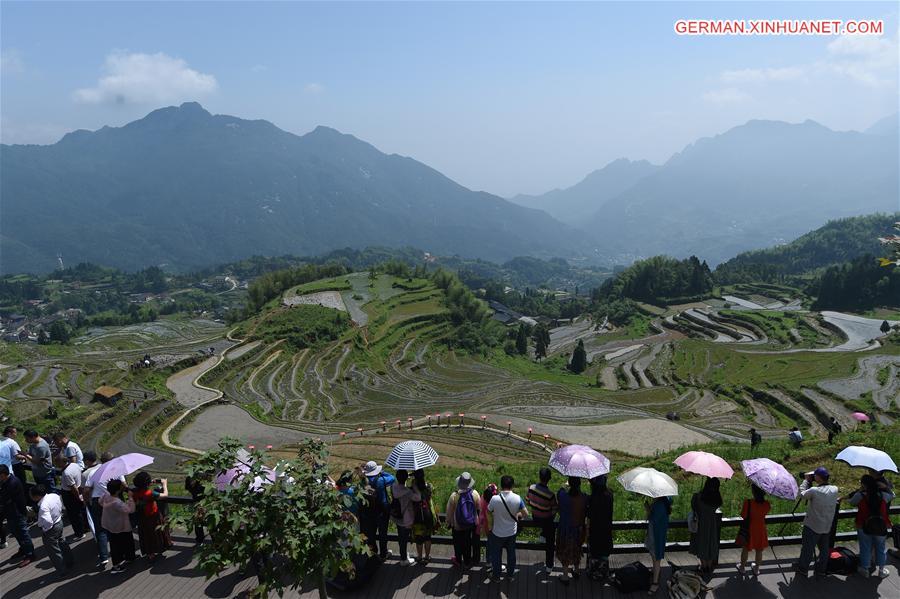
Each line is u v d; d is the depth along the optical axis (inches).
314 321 3969.0
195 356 3112.7
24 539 542.9
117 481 509.7
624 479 486.0
